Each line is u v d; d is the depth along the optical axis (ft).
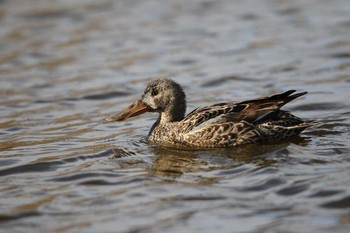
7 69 73.92
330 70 67.67
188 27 88.07
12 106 61.77
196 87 65.72
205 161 44.24
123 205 37.70
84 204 38.19
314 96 59.47
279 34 82.99
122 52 78.69
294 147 45.03
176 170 42.96
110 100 63.26
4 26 89.92
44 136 52.65
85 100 63.26
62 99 63.46
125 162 45.21
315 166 41.37
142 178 41.75
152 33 85.97
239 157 44.47
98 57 77.05
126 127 54.49
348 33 81.15
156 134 49.78
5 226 35.65
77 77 70.44
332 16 89.97
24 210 37.63
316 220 34.24
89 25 89.97
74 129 54.44
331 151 43.96
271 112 46.39
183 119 48.78
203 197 38.06
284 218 34.73
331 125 50.39
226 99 61.41
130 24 90.12
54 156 47.19
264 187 38.78
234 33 84.64
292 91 46.01
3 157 47.55
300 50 75.61
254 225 34.24
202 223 34.86
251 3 99.96
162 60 75.00
